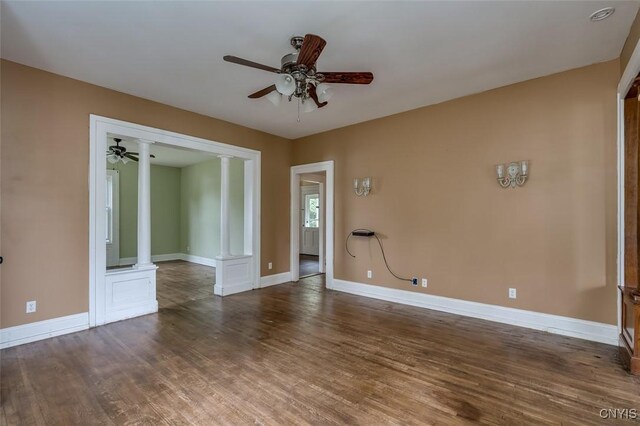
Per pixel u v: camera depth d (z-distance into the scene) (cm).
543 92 336
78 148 340
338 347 296
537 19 238
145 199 400
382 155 468
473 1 218
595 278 307
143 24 245
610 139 300
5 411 199
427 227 421
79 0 217
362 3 220
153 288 402
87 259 345
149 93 377
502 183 360
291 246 592
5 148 296
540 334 326
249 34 259
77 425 187
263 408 203
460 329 341
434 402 209
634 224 279
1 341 291
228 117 466
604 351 284
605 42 270
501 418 193
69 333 329
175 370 251
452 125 400
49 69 317
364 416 195
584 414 196
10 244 297
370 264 481
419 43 271
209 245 784
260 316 387
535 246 340
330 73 259
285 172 584
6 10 226
